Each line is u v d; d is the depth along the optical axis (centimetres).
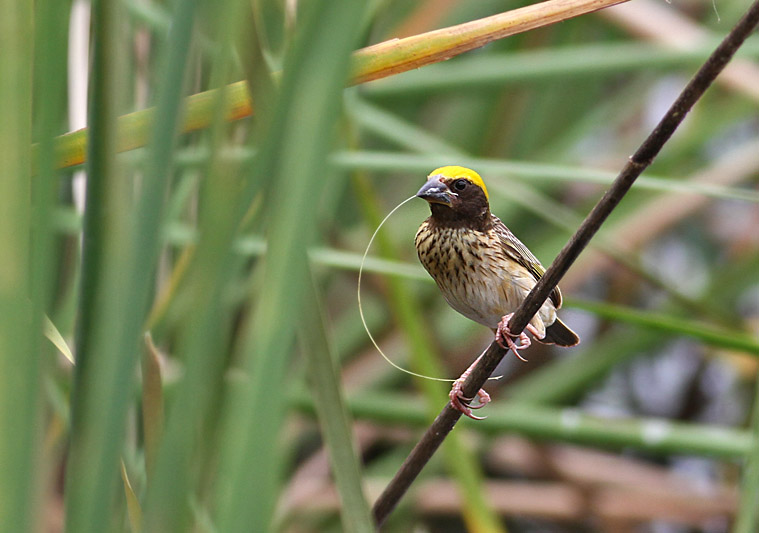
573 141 726
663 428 696
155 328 673
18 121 525
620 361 719
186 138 674
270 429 525
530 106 729
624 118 729
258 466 527
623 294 725
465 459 687
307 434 718
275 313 520
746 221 736
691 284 730
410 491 710
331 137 505
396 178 727
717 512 715
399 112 725
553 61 698
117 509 659
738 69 701
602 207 665
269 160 514
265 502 530
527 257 687
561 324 690
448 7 713
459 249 685
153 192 518
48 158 545
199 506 620
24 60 530
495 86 708
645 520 715
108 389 530
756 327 720
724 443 696
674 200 720
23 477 502
